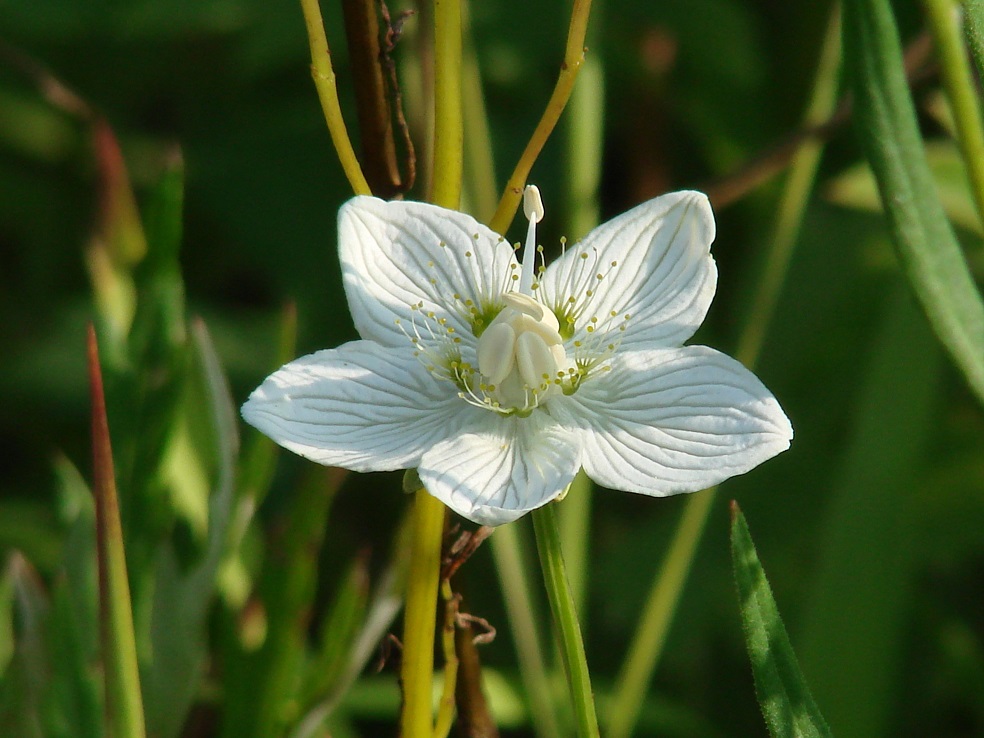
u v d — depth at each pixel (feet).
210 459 0.58
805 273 0.65
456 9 0.48
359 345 0.49
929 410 0.55
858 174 0.62
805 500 0.62
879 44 0.48
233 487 0.53
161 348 0.53
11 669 0.51
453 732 0.56
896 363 0.55
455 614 0.48
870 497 0.55
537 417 0.49
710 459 0.47
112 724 0.46
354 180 0.49
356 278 0.49
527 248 0.49
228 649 0.53
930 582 0.62
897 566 0.54
